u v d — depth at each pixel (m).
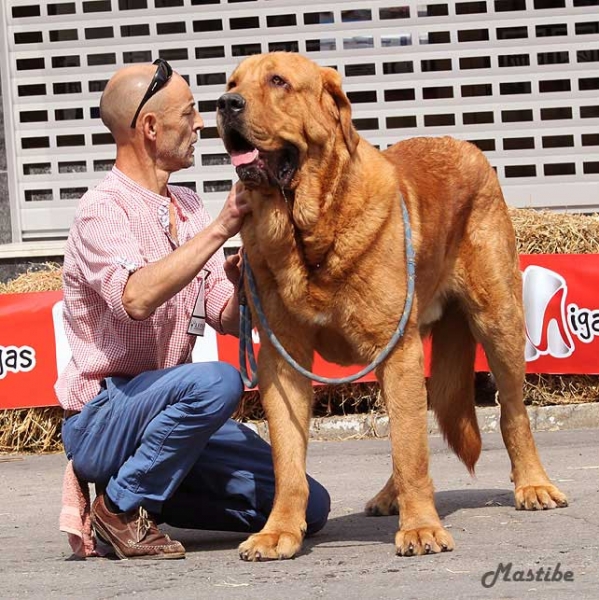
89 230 5.57
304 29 13.32
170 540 5.55
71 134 13.63
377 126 13.35
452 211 6.57
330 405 10.20
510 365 6.70
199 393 5.35
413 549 5.27
